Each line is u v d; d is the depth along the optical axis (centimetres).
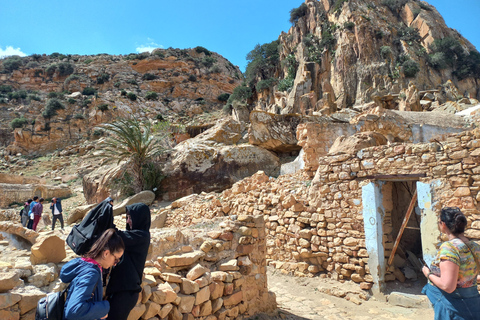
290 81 5459
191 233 536
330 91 4881
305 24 6266
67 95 7312
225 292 455
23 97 7556
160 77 9050
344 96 4884
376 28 5588
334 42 5600
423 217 610
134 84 8569
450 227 299
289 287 730
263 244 560
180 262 428
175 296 369
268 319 507
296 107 4431
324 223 776
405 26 6125
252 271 520
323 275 750
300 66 5266
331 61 5438
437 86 5238
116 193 1931
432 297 302
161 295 353
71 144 5956
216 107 8475
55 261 365
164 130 2456
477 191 548
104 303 237
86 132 6159
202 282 416
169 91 8650
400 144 668
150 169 1867
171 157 1928
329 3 6188
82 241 276
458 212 301
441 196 589
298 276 781
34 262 350
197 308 398
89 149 4912
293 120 1791
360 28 5469
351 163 750
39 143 5912
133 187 1891
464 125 1441
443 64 5503
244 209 1009
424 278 718
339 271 727
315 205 809
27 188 2744
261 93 5991
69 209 2320
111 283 276
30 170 4588
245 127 2308
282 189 935
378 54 5347
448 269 278
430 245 591
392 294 629
